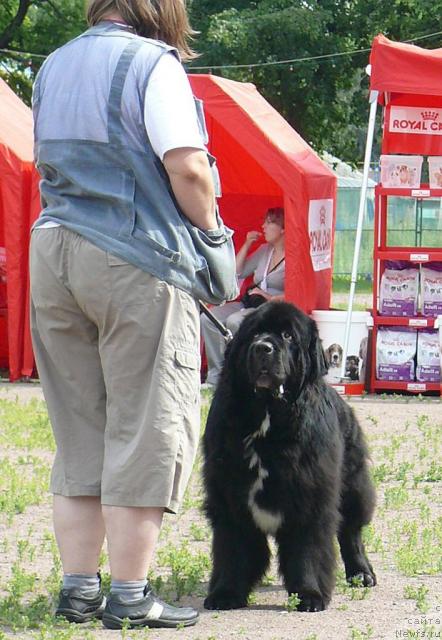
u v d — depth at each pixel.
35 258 7.68
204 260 7.61
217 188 7.79
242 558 8.97
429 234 57.41
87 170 7.45
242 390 8.75
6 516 12.34
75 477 7.75
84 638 7.52
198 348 7.67
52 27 58.41
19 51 58.75
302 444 8.69
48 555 10.57
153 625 7.77
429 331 23.28
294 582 8.81
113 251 7.30
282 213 23.33
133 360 7.40
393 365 23.17
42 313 7.69
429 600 9.08
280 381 8.48
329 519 8.86
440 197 22.73
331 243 24.89
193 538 11.42
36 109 7.82
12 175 23.25
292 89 56.41
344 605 8.80
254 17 52.81
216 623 8.20
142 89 7.36
